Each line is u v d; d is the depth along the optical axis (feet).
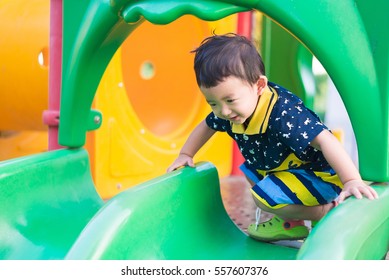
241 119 3.00
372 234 2.65
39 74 5.33
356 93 2.79
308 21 2.78
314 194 3.19
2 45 5.45
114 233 2.59
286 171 3.28
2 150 6.97
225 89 2.86
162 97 6.62
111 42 3.71
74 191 3.98
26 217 3.49
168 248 3.01
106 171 5.34
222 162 6.83
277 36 5.97
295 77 5.90
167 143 6.07
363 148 2.85
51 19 4.19
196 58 2.98
